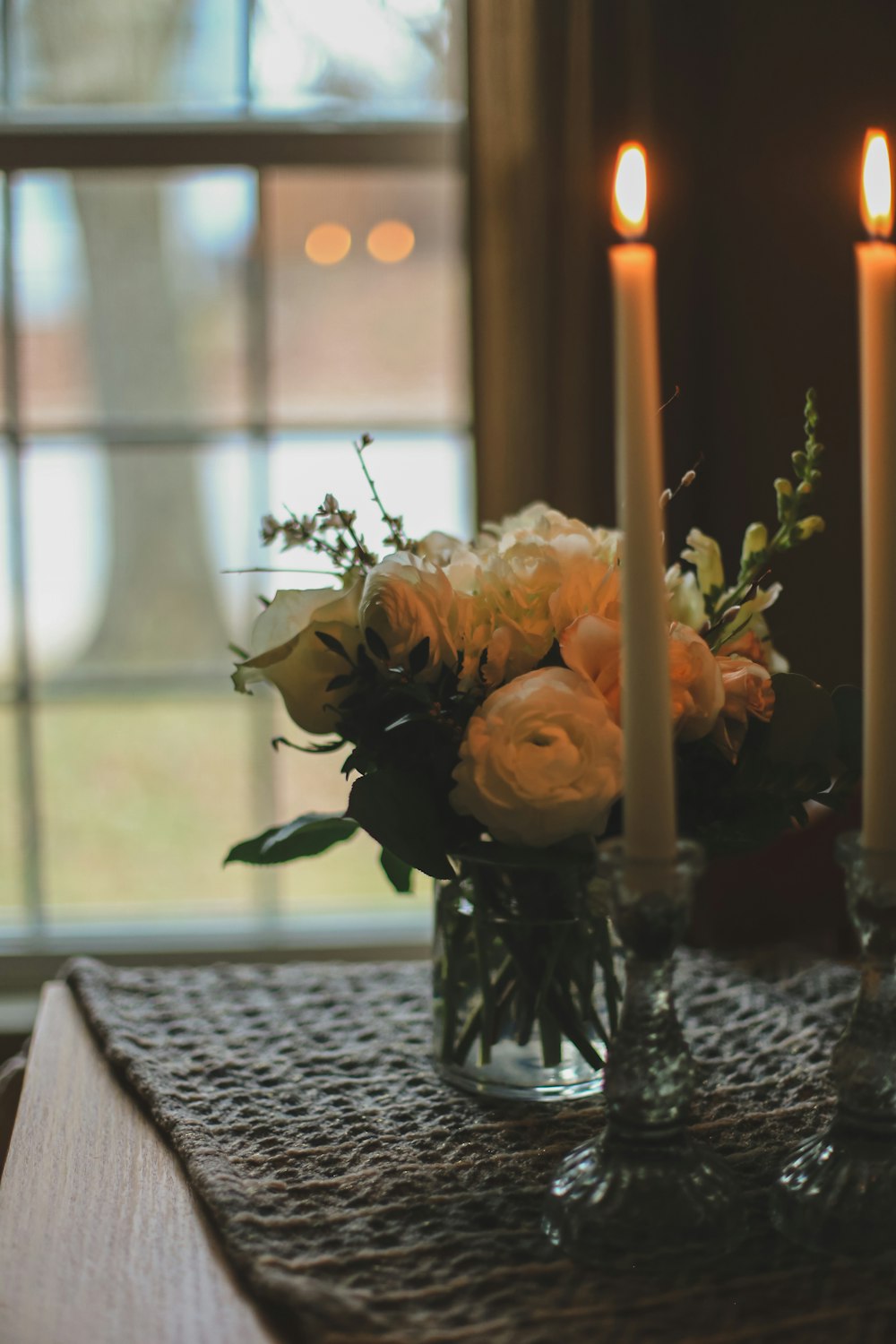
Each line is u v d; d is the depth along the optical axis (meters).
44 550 1.93
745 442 1.37
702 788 0.69
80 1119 0.77
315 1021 0.92
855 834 0.60
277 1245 0.60
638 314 0.54
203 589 2.04
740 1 1.32
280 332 1.90
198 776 1.86
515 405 1.34
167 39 1.60
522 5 1.30
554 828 0.65
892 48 1.33
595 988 0.76
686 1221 0.58
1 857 1.83
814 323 1.36
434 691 0.69
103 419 1.67
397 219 1.70
